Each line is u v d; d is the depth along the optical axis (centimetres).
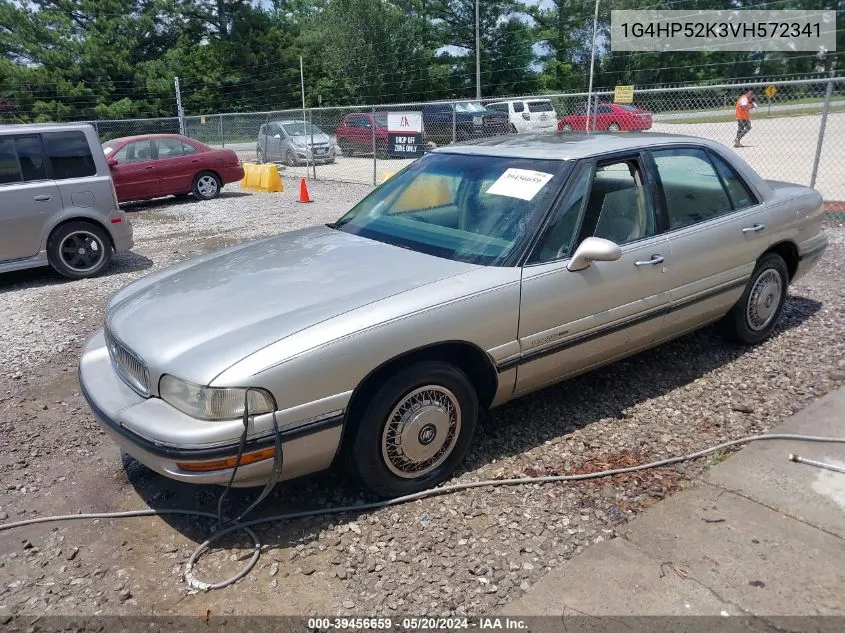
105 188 814
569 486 342
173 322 316
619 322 393
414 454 328
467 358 354
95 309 676
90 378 336
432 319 316
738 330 494
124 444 300
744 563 283
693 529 306
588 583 274
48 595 276
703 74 4412
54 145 783
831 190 1174
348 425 313
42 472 370
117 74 4075
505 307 339
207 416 276
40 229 778
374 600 269
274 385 279
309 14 5669
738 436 386
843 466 350
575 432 396
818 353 495
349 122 2342
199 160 1462
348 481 348
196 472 278
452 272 342
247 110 4553
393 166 2023
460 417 342
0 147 754
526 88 4734
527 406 429
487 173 408
